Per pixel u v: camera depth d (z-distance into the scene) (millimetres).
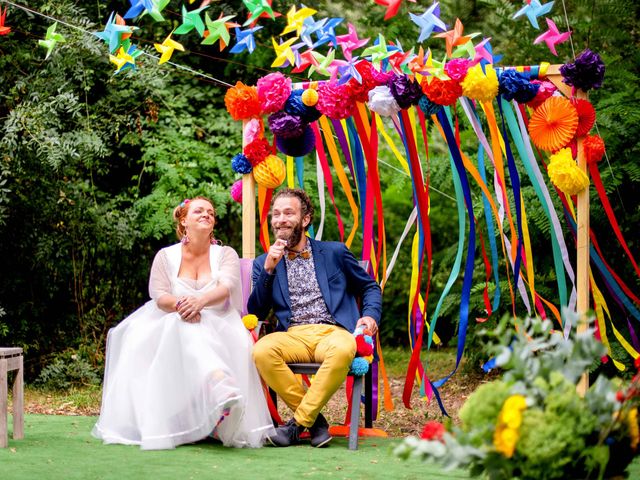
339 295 4301
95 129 6887
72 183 6781
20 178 6402
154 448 3768
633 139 5785
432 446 2217
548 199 4516
